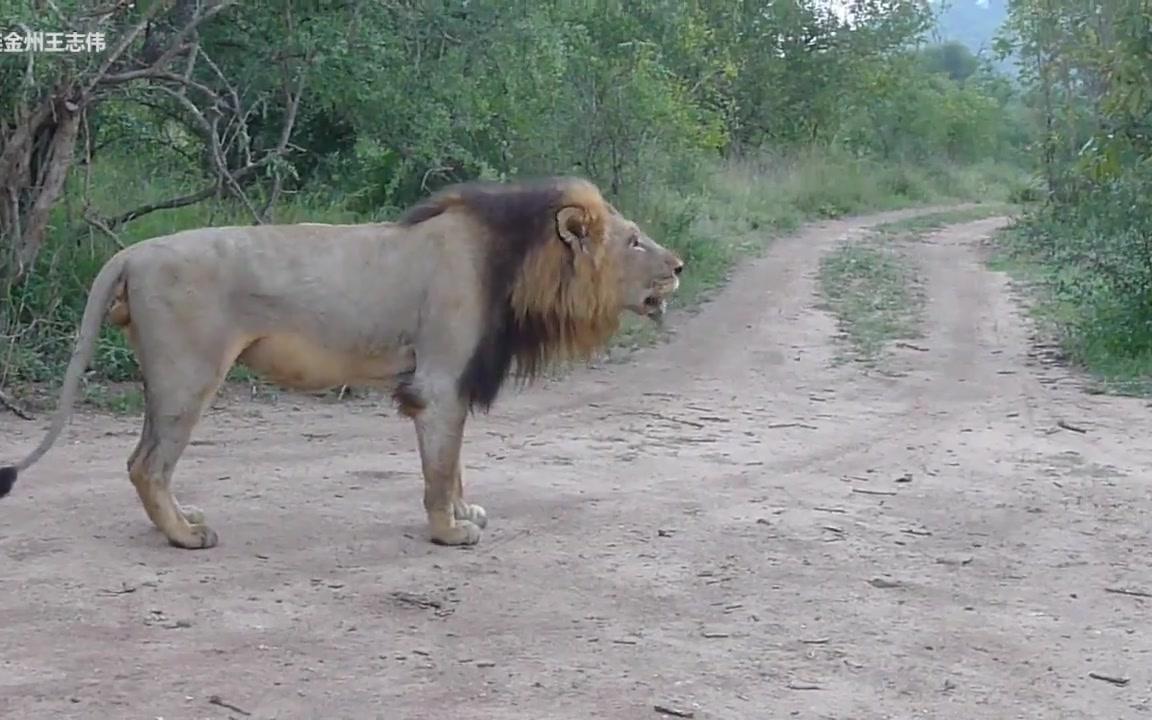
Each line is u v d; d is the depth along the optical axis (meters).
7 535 6.32
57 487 7.23
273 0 12.15
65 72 9.52
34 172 10.22
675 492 7.73
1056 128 25.50
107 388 9.79
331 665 4.96
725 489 7.85
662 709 4.66
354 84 12.49
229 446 8.48
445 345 6.30
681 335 14.34
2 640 5.06
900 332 14.93
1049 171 24.03
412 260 6.33
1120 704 4.86
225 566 6.02
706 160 26.81
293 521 6.77
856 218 31.09
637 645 5.27
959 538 6.95
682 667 5.06
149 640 5.12
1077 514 7.50
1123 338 13.22
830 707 4.74
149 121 12.64
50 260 10.48
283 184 13.22
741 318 15.63
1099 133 14.09
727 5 33.00
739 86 35.88
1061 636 5.54
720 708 4.70
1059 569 6.46
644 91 18.58
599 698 4.74
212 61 11.78
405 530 6.68
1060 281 16.61
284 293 6.17
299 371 6.32
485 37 13.07
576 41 16.94
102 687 4.68
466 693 4.75
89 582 5.71
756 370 12.50
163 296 6.02
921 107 45.31
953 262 22.19
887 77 40.16
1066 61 24.33
